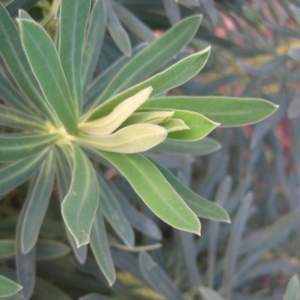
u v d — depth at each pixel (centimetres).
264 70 61
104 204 45
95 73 54
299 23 57
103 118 39
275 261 60
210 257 56
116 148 38
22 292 44
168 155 54
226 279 54
